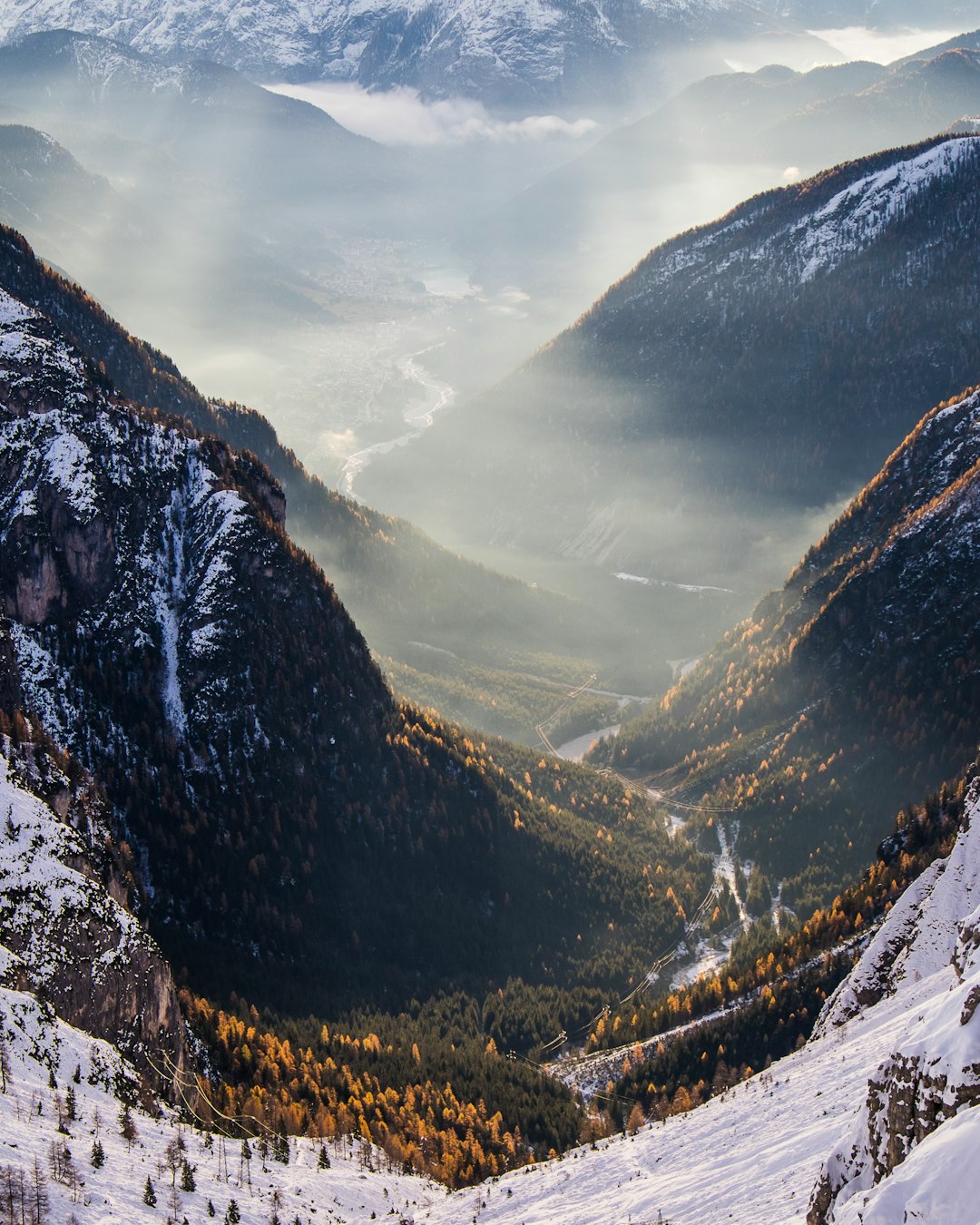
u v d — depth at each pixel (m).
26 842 172.38
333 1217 148.38
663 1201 138.12
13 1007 146.88
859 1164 92.19
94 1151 132.12
